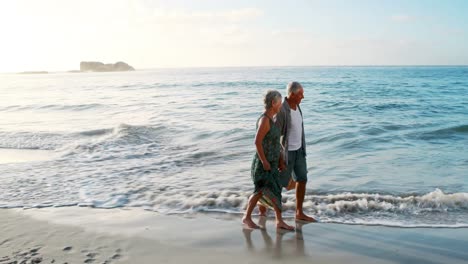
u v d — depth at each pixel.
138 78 83.62
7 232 5.02
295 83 4.98
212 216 5.59
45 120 18.56
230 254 4.32
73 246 4.56
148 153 10.30
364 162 8.60
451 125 13.20
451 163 8.38
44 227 5.20
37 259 4.19
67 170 8.58
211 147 10.81
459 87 36.38
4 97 35.66
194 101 24.98
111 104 25.02
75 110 22.89
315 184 6.98
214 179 7.57
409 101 22.34
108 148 11.03
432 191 6.46
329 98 24.66
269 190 4.93
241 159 9.34
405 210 5.60
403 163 8.45
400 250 4.36
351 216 5.43
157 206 6.11
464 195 5.86
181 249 4.46
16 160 10.44
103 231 5.04
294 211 5.62
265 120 4.73
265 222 5.28
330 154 9.49
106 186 7.25
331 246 4.49
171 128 13.84
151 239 4.76
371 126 13.19
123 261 4.16
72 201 6.40
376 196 6.06
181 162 9.18
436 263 4.04
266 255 4.29
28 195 6.76
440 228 4.98
